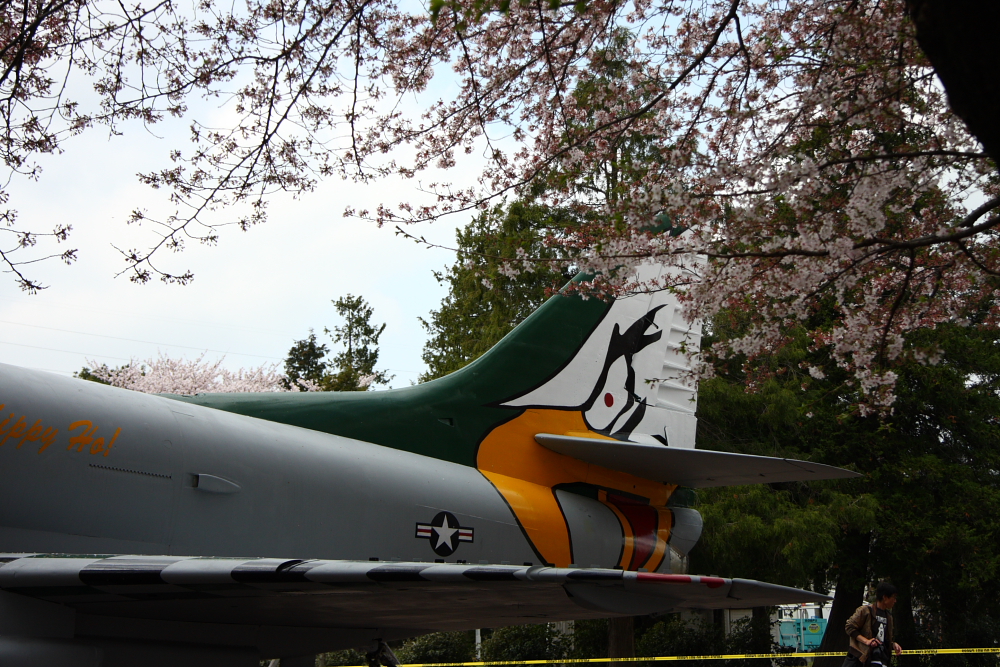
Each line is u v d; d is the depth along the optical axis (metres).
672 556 8.03
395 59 5.35
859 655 6.80
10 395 4.64
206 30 4.91
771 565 13.67
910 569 14.66
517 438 7.30
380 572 3.83
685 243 5.17
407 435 6.69
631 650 15.53
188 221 5.09
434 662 18.61
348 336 47.88
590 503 7.57
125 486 4.81
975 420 15.36
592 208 5.69
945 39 2.51
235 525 5.17
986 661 17.33
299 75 5.14
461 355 19.09
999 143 2.63
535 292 16.41
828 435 15.03
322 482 5.67
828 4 5.08
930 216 5.07
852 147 5.16
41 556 4.25
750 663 16.61
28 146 4.85
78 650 4.26
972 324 5.94
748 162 4.72
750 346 5.46
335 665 18.58
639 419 8.38
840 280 4.89
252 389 20.33
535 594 4.40
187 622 5.02
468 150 5.63
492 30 5.30
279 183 5.28
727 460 6.83
